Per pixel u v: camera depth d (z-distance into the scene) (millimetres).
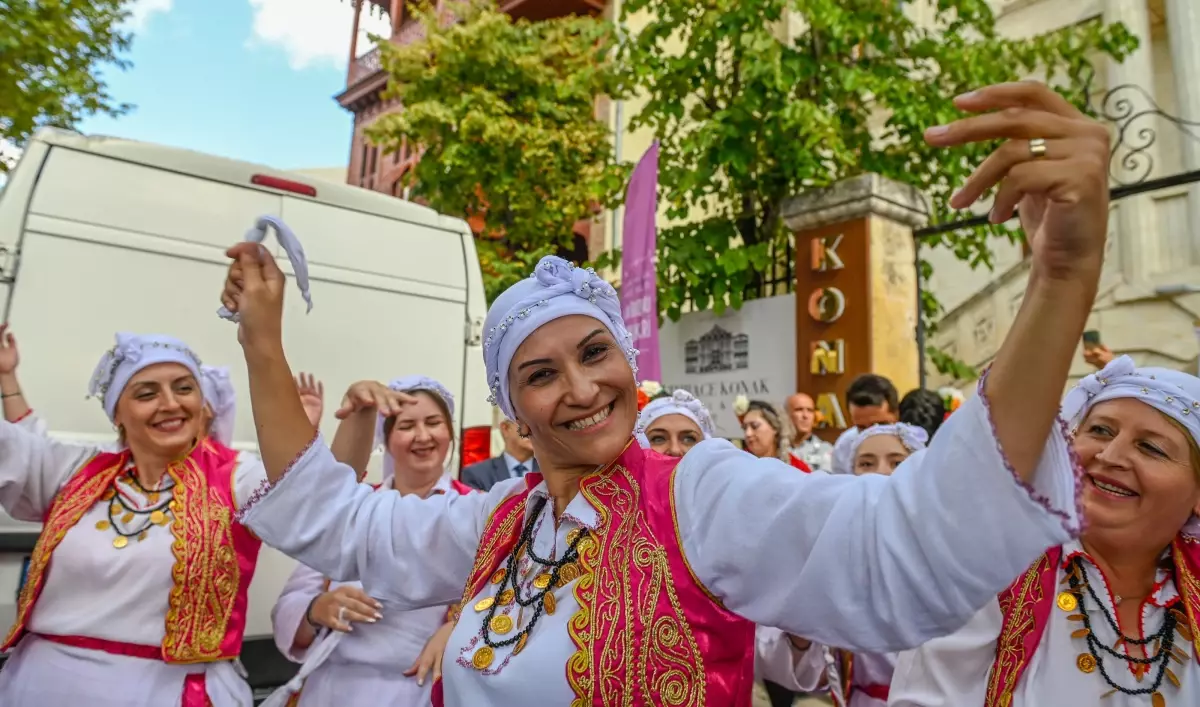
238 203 3975
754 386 6922
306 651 2693
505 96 9891
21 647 2439
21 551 3209
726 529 1222
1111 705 1640
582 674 1225
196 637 2393
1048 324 978
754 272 7492
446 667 1436
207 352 3777
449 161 8898
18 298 3385
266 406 1649
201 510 2496
